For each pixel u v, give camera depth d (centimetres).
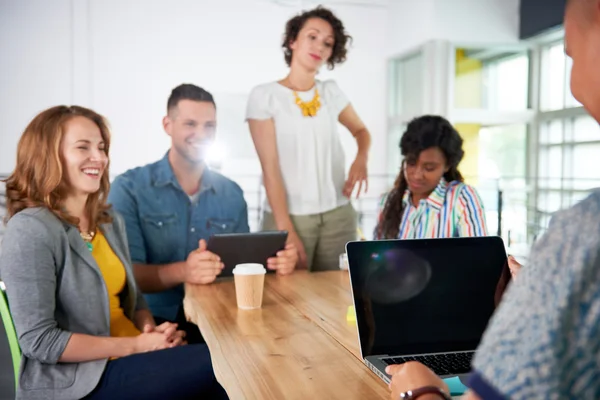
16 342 155
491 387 44
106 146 194
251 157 355
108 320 172
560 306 42
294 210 363
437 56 405
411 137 238
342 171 377
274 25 367
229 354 122
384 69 388
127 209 290
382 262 117
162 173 305
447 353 114
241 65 364
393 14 386
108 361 158
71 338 154
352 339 134
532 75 439
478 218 223
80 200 182
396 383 82
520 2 422
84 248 168
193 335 241
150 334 165
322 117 370
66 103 355
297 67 370
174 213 302
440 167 238
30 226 156
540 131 441
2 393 237
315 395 98
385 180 387
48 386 151
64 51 354
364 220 382
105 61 357
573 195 432
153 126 362
